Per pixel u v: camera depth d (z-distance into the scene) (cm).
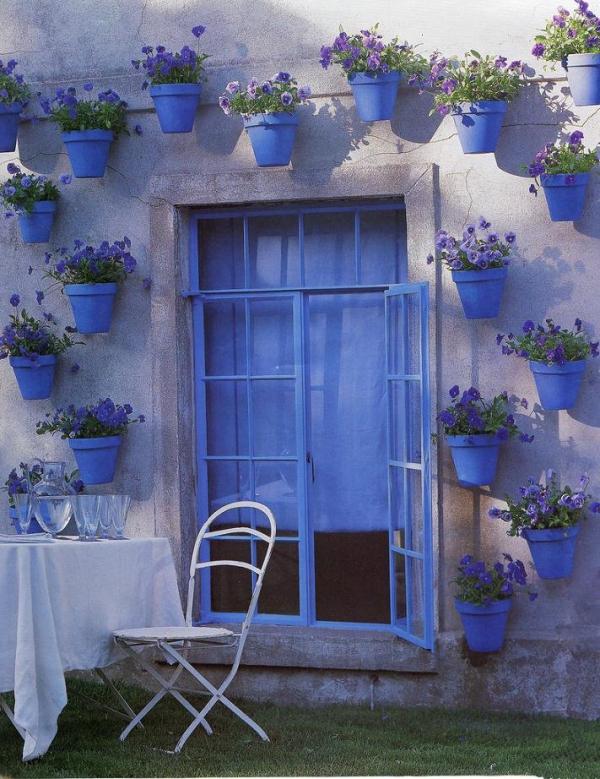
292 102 643
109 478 684
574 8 625
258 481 695
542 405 613
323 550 686
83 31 696
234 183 670
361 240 677
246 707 644
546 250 629
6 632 526
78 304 680
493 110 611
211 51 675
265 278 692
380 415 679
